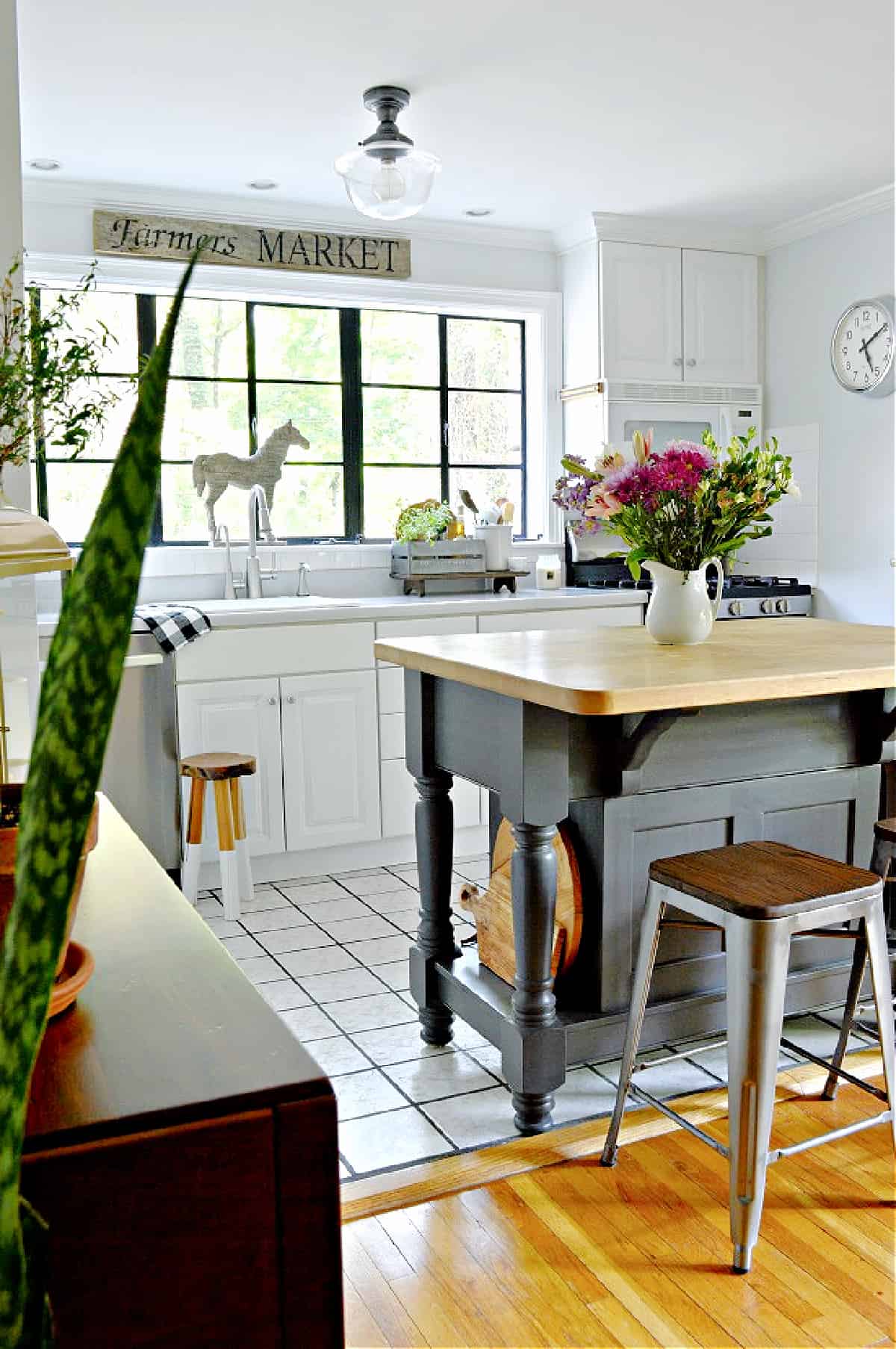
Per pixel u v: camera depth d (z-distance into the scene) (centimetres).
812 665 221
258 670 392
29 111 347
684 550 255
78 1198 63
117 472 31
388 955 326
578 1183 205
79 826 32
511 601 439
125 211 428
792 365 511
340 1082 246
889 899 272
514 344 524
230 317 464
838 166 419
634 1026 206
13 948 32
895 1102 196
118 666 31
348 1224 192
